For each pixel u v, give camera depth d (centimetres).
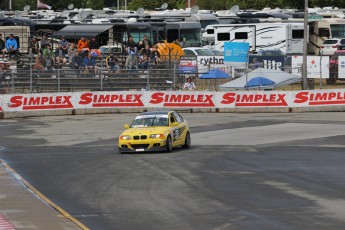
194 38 13175
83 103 9038
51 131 7531
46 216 3344
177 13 14538
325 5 18925
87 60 10000
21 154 5856
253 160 5219
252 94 9081
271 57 11325
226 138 6700
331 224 3108
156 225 3156
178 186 4131
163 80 9656
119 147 5722
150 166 4928
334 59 10500
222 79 9612
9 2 19112
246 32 13125
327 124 7725
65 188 4172
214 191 3962
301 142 6338
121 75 9606
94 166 5012
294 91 9069
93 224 3209
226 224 3141
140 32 12388
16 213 3412
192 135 6969
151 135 5659
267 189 4012
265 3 19938
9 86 9144
